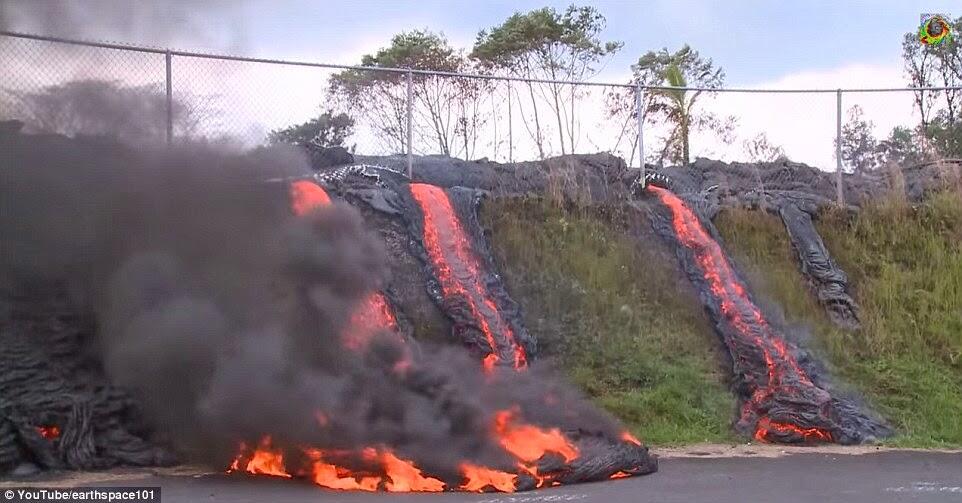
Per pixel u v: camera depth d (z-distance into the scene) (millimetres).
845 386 14891
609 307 15500
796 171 18438
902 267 17141
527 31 23141
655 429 13625
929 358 15711
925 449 13477
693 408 14117
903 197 18000
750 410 14078
